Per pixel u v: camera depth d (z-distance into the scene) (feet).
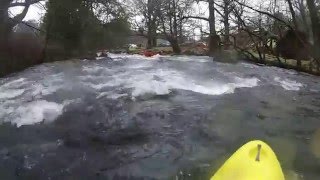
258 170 10.99
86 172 15.12
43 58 51.96
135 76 32.91
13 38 46.65
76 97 25.50
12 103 24.29
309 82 34.47
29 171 15.28
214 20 62.85
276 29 56.75
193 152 16.71
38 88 28.37
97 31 66.33
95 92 26.63
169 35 99.50
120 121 20.70
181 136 18.56
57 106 23.47
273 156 11.90
